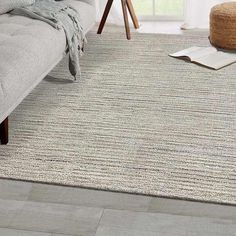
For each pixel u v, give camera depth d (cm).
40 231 207
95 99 319
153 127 283
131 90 330
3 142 271
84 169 247
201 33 439
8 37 302
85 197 227
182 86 332
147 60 380
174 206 220
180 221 210
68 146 267
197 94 320
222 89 326
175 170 243
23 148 267
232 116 292
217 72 352
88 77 353
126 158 254
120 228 207
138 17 484
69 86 340
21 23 330
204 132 276
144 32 448
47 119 296
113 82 343
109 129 283
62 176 242
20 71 267
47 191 232
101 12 476
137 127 284
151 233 204
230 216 212
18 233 206
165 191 228
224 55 379
